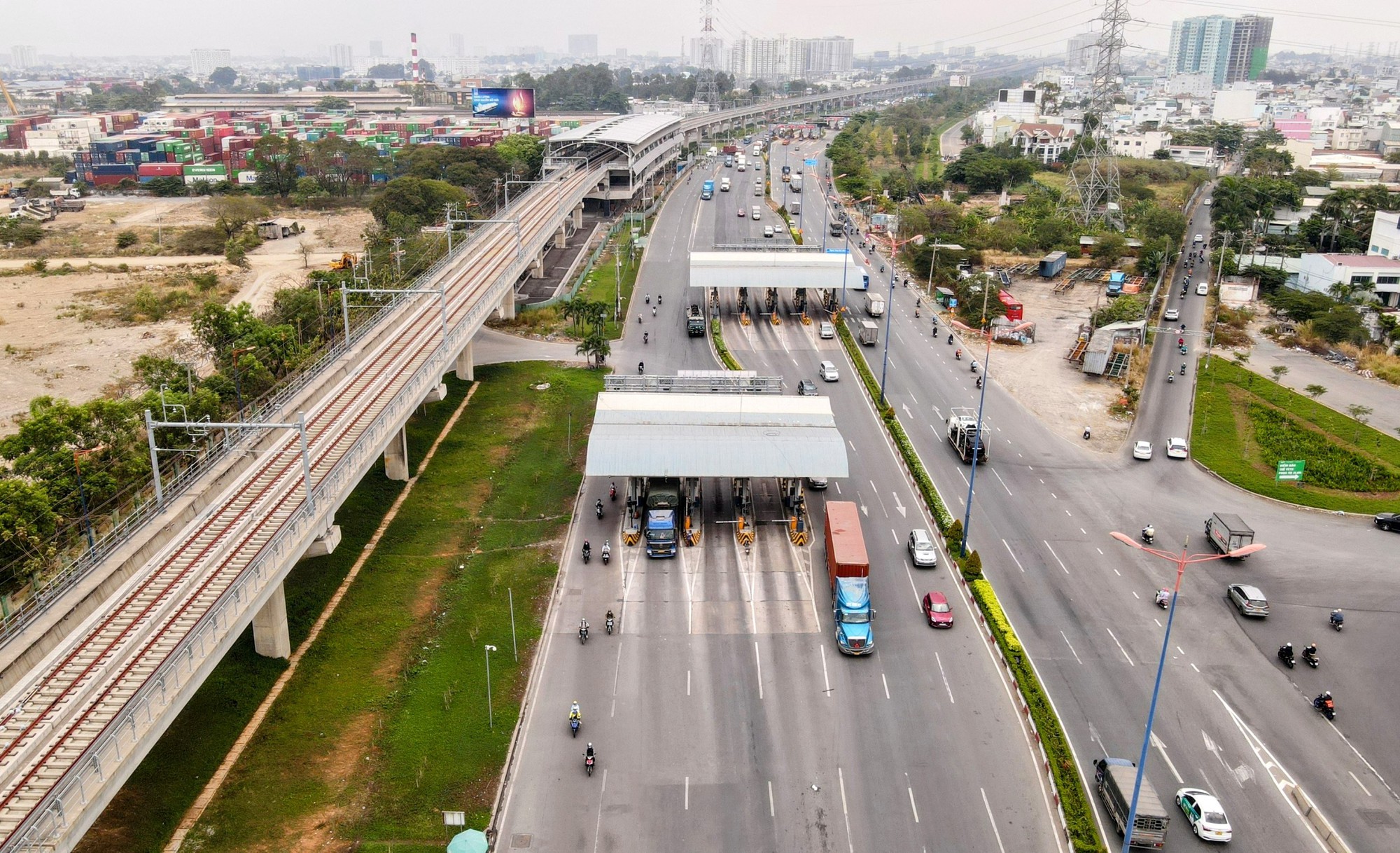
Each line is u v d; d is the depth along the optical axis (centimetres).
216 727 7194
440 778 6919
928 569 9831
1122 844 6419
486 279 16375
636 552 10012
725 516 10856
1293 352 17162
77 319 18088
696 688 7969
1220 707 7862
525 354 16000
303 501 8212
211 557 7525
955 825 6612
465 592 9262
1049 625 8912
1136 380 15238
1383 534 10725
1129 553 10212
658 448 10400
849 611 8544
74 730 5631
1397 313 19338
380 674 8075
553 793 6825
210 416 10894
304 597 8862
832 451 10506
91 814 5044
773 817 6650
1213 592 9506
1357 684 8181
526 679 8044
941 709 7788
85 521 8738
